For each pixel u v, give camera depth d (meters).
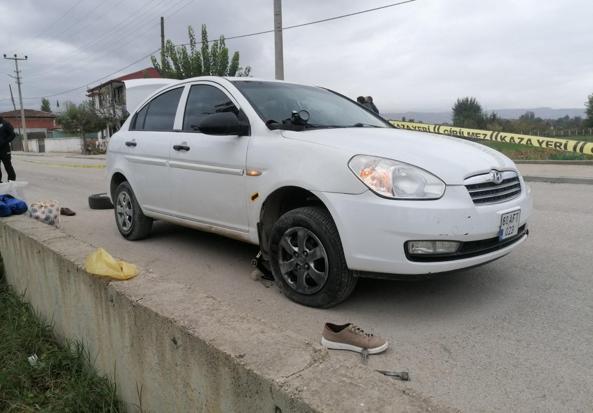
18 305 3.95
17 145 66.38
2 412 2.64
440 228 3.11
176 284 2.54
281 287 3.80
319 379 1.64
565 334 3.11
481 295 3.79
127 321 2.38
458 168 3.31
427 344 3.03
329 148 3.48
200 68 30.38
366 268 3.27
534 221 6.41
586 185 9.82
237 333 1.97
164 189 5.06
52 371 2.96
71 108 45.88
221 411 1.86
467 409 2.35
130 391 2.45
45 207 5.46
